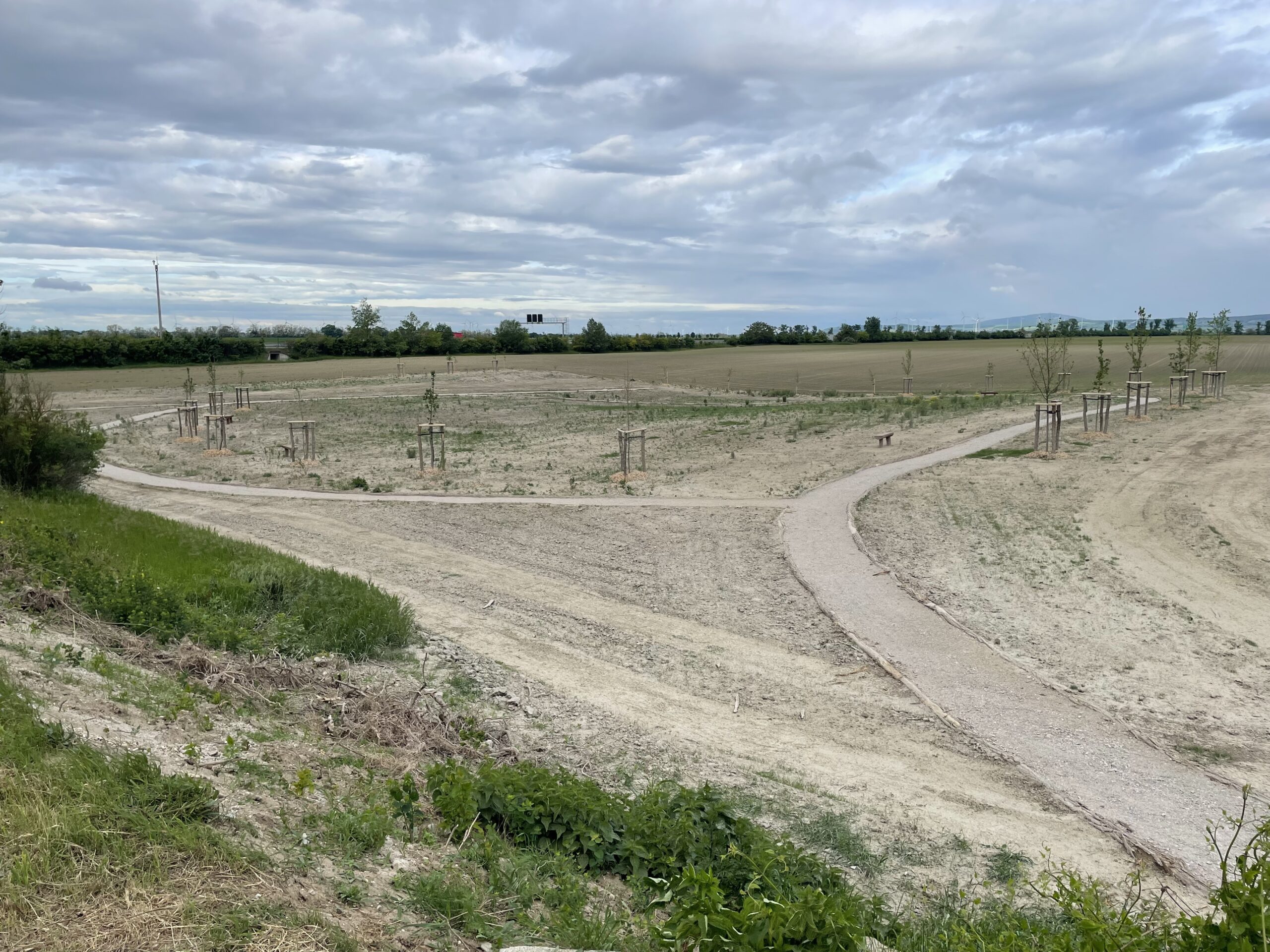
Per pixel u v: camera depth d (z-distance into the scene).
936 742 11.29
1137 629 15.16
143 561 15.75
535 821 7.47
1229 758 10.75
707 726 11.75
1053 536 20.80
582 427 46.44
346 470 34.09
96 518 19.53
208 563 16.56
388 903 5.36
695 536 22.39
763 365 98.75
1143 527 21.12
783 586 18.09
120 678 9.27
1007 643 14.78
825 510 24.19
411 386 76.12
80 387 74.75
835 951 4.45
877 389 68.19
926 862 8.40
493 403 61.59
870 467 30.19
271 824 6.14
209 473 33.47
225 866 5.18
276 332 160.25
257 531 23.33
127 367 99.38
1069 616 15.88
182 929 4.44
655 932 4.74
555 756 10.50
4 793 5.44
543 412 55.50
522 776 8.17
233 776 6.97
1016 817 9.42
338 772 8.04
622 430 33.69
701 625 15.92
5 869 4.75
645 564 20.05
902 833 8.98
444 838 6.89
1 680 7.45
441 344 128.88
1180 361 41.41
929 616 15.95
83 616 11.85
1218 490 24.06
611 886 6.84
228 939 4.41
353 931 4.85
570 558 20.55
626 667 13.90
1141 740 11.15
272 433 46.44
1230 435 31.70
